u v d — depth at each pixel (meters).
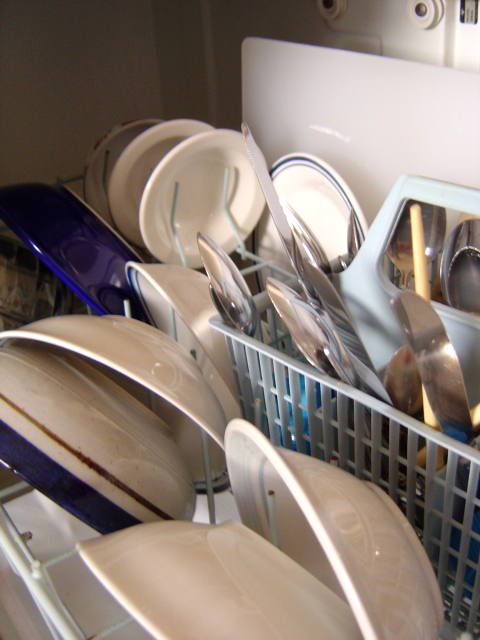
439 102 0.60
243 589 0.34
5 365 0.45
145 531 0.39
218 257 0.50
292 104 0.73
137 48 0.92
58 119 0.88
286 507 0.45
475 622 0.47
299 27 0.78
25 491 0.62
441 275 0.52
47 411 0.44
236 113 0.92
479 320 0.48
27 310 0.70
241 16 0.85
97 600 0.51
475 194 0.43
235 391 0.59
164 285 0.59
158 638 0.31
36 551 0.56
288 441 0.53
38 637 0.45
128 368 0.44
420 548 0.40
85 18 0.86
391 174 0.66
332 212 0.68
